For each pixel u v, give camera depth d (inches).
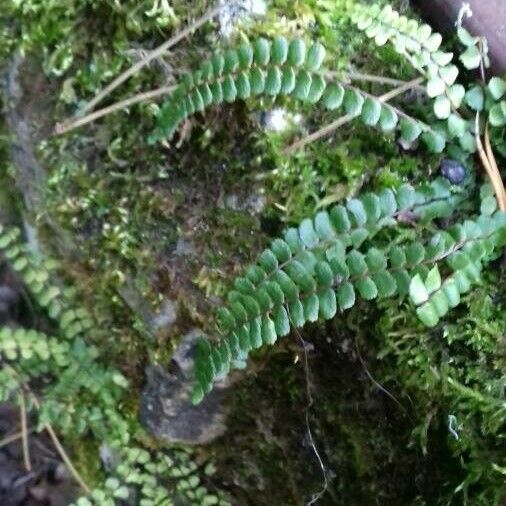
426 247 9.1
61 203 12.0
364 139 10.1
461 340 9.9
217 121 10.4
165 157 10.9
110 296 12.7
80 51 11.2
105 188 11.4
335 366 11.0
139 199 11.2
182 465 13.6
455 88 9.4
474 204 9.8
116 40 10.8
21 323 17.3
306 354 11.1
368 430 11.1
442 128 9.7
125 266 11.8
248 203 10.5
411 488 10.9
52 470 16.9
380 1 10.5
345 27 10.2
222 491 13.6
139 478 13.7
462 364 9.9
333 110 10.1
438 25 10.4
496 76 9.7
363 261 8.9
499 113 9.4
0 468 17.0
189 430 12.9
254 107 10.1
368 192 9.9
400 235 9.6
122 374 13.5
